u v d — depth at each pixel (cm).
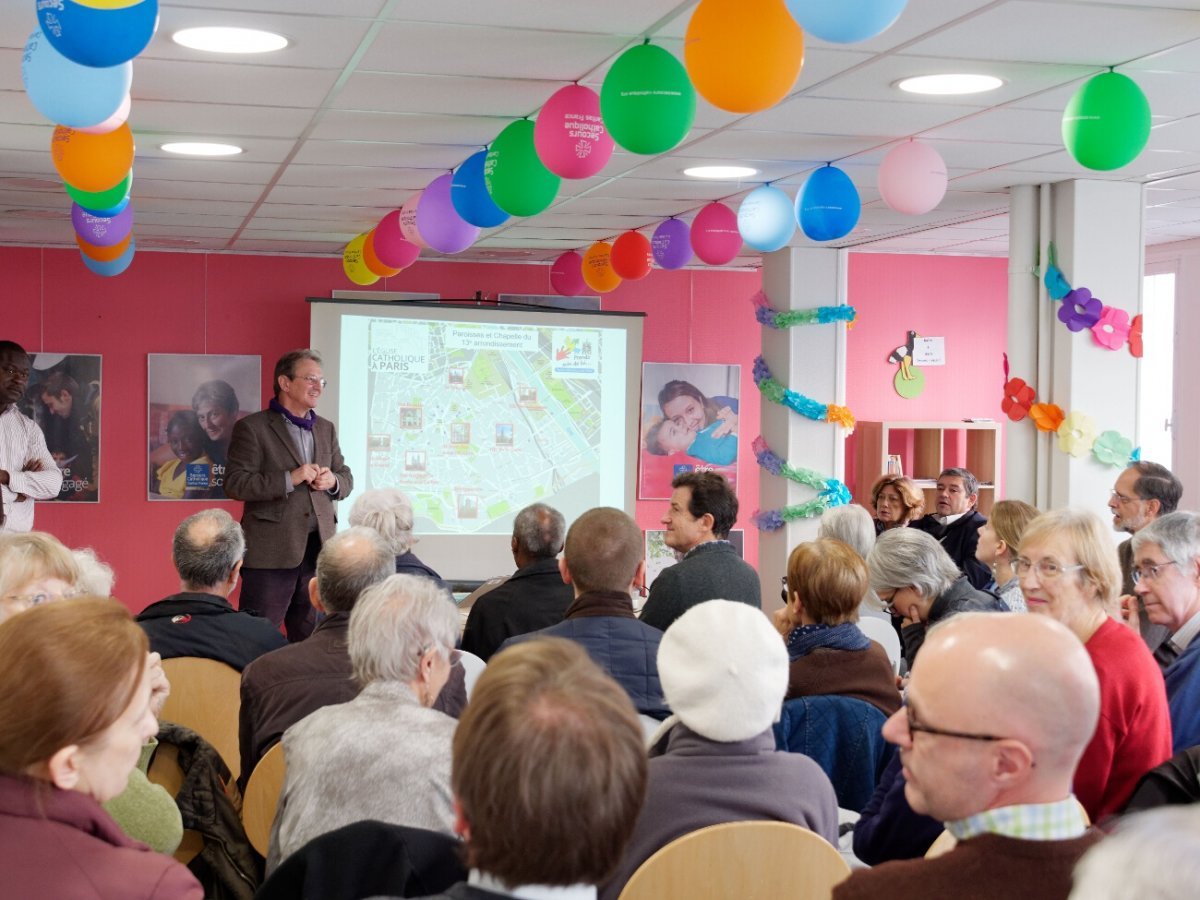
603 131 372
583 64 384
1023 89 419
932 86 416
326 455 580
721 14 284
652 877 188
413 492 842
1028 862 136
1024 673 137
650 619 372
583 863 122
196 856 252
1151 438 853
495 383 858
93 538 864
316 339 827
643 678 288
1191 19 337
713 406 958
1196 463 806
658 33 350
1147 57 379
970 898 136
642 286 945
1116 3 322
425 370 845
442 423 848
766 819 202
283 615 575
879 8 247
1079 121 378
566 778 121
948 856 140
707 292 955
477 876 127
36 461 607
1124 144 375
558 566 391
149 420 870
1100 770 239
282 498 560
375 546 295
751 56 283
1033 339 608
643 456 948
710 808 200
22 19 328
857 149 521
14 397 578
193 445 877
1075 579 263
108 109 297
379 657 217
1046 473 601
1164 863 87
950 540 598
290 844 203
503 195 420
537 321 864
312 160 553
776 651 208
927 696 141
